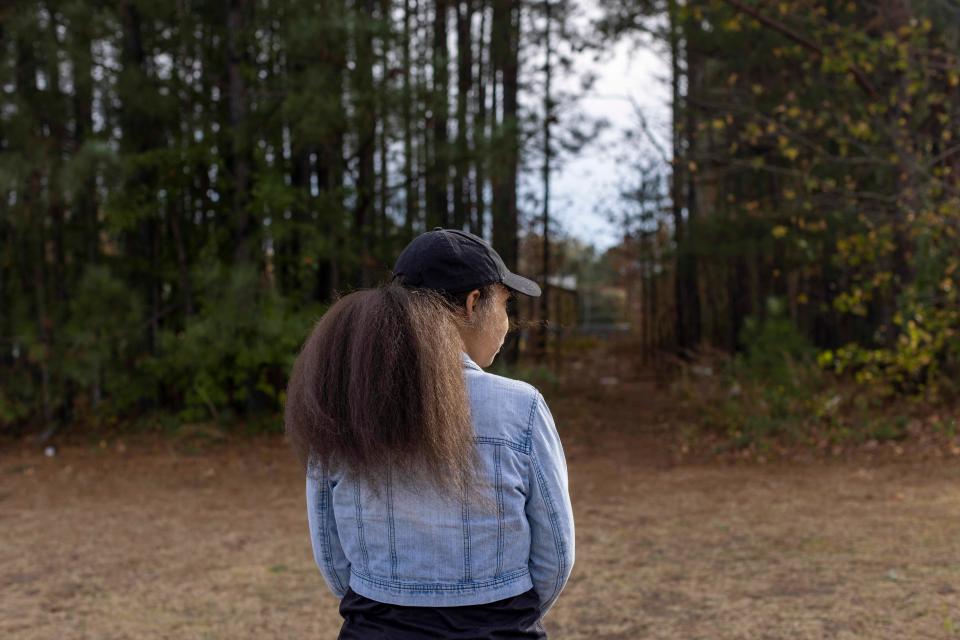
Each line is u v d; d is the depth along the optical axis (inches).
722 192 552.1
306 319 380.8
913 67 346.9
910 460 305.9
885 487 269.7
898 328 387.2
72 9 358.0
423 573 56.0
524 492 56.8
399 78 376.2
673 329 805.9
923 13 362.9
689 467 329.1
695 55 492.1
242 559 212.7
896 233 373.7
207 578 196.2
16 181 340.2
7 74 358.6
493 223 583.8
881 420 351.9
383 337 55.4
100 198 400.8
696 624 153.3
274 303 376.8
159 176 390.3
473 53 560.1
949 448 313.0
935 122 370.0
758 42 430.6
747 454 340.5
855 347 339.6
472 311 60.6
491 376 58.9
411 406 54.0
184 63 413.4
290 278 422.6
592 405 511.5
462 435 54.7
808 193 360.2
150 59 418.0
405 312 56.2
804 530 220.8
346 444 55.9
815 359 419.2
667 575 186.2
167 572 201.9
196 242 427.5
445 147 391.9
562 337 1029.8
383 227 458.6
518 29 555.2
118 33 389.7
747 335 463.2
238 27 400.8
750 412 383.9
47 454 369.1
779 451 339.3
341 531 59.7
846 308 351.9
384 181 445.1
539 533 57.2
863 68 370.3
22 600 181.0
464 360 58.2
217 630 160.2
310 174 435.2
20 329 378.0
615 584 181.8
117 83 371.6
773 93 436.5
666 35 458.3
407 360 54.7
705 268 724.0
